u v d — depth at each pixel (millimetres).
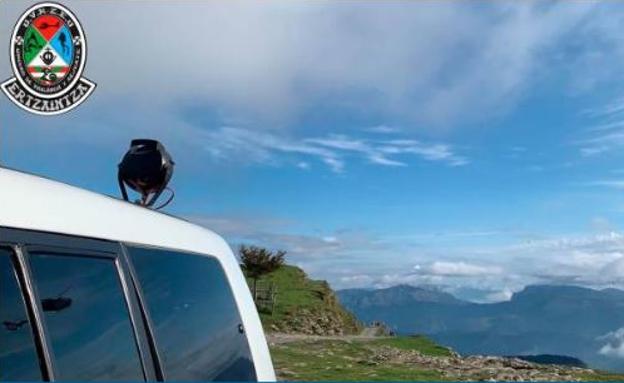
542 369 27922
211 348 2521
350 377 22469
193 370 2352
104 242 2041
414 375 24297
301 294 70000
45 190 1896
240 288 2980
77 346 1803
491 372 26125
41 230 1773
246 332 2855
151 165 2707
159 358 2162
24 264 1681
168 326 2277
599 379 25359
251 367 2781
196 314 2498
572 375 26250
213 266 2809
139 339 2086
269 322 58438
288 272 79312
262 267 65188
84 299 1877
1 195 1710
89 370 1820
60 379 1698
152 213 2529
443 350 40000
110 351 1932
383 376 23297
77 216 1959
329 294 73438
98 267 1979
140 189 2736
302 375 22562
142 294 2172
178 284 2432
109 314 1972
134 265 2172
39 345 1666
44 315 1706
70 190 2039
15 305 1631
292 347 34906
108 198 2266
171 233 2543
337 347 36500
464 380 23672
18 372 1594
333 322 63531
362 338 48000
